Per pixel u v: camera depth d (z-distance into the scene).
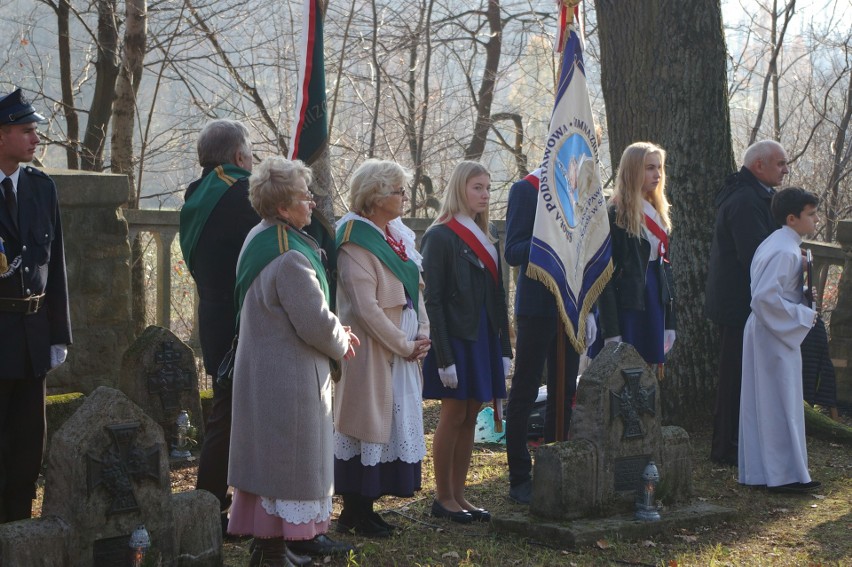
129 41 9.52
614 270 5.78
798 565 4.55
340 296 4.58
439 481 5.18
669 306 6.05
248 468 3.91
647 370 5.16
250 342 3.93
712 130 7.25
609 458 5.00
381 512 5.28
